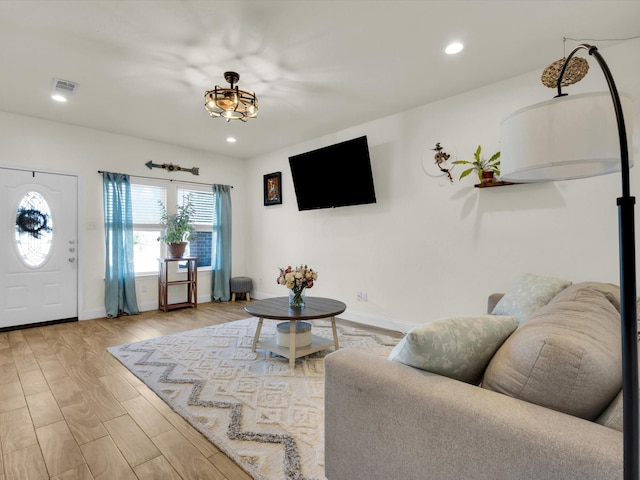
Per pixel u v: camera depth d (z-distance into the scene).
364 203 3.93
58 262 4.04
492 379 0.97
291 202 5.07
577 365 0.79
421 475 0.96
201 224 5.39
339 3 1.99
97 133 4.30
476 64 2.71
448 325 1.10
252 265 5.81
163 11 2.05
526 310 2.05
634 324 0.60
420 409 0.96
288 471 1.51
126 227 4.46
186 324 4.02
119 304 4.38
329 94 3.25
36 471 1.51
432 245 3.46
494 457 0.81
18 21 2.13
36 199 3.89
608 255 2.48
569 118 0.92
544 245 2.76
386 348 2.70
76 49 2.46
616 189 2.46
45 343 3.28
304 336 2.88
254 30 2.25
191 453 1.64
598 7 2.04
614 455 0.66
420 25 2.21
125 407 2.07
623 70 2.41
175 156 5.03
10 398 2.17
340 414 1.20
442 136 3.37
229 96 2.72
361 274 4.12
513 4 2.01
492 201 3.05
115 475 1.49
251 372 2.58
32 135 3.85
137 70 2.77
